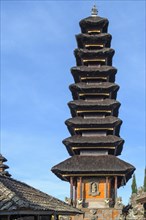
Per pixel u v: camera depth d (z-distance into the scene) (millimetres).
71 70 79875
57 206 35062
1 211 24109
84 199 72188
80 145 75750
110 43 83875
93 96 80000
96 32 83688
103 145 75500
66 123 77250
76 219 67500
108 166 72375
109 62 85000
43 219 32719
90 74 80312
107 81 81188
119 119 76438
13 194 25891
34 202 28719
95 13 84125
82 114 79000
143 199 51656
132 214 53188
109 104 77438
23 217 28656
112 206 71500
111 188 74562
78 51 80812
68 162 74062
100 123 76188
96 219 66938
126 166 72312
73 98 84000
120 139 75125
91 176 73250
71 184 72562
